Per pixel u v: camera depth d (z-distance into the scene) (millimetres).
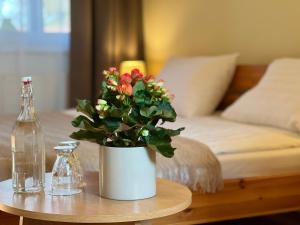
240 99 3457
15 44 4668
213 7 4312
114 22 4883
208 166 2535
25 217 1799
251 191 2709
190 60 4012
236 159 2688
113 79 1729
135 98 1675
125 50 4941
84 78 4816
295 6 3600
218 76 3828
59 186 1814
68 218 1590
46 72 4820
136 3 4977
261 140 2820
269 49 3832
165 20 4832
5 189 1889
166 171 2461
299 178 2803
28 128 1860
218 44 4293
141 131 1689
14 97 4691
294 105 3020
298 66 3205
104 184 1757
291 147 2846
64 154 1839
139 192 1734
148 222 1690
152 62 5016
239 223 3266
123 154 1717
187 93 3760
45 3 4754
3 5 4602
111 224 1860
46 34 4781
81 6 4762
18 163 1851
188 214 2568
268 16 3824
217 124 3262
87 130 1732
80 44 4785
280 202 2775
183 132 2998
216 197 2627
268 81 3326
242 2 4043
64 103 4922
